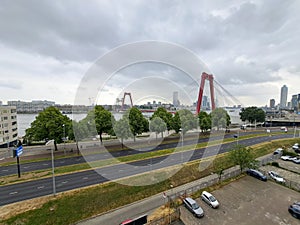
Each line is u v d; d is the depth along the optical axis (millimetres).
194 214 16047
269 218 15820
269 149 37844
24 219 14227
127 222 13242
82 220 15117
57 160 28469
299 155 33375
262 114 70938
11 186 19438
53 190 18500
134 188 19500
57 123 33375
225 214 16328
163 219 15250
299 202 17641
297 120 76062
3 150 37688
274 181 23141
